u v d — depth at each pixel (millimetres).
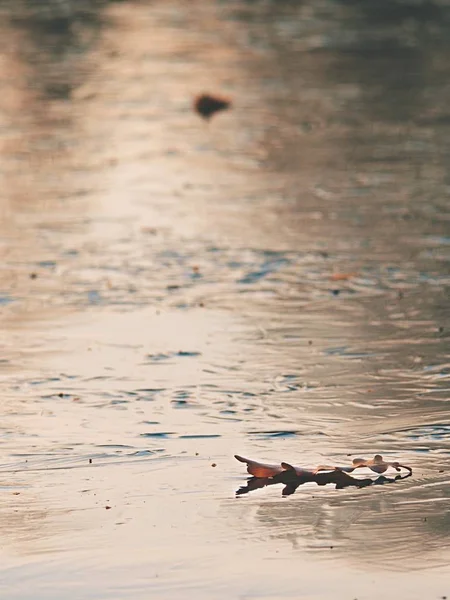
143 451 22062
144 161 49562
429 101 60906
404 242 37344
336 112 58656
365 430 22906
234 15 91375
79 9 93500
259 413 23969
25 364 27250
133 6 95625
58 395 25250
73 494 20062
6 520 18969
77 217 41188
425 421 23266
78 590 16516
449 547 17625
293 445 22219
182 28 85312
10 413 24188
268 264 35312
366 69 70000
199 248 37156
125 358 27562
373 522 18547
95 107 60500
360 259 35656
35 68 70500
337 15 91500
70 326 30016
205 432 23047
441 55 74125
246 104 60812
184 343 28562
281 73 69062
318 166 48219
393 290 32656
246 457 21625
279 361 27156
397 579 16594
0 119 57688
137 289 33188
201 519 18859
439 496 19578
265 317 30516
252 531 18328
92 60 73000
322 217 40562
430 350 27703
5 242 38062
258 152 50906
